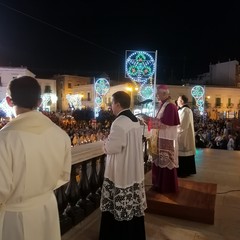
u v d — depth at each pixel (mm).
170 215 3729
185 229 3393
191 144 5844
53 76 47000
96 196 3805
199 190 4254
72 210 3332
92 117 18047
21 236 1556
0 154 1445
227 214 3865
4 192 1454
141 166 2816
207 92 35281
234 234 3293
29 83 1635
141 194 2793
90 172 3807
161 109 4121
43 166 1619
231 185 5203
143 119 4117
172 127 4043
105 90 25109
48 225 1701
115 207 2684
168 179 4074
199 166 6703
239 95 35594
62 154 1759
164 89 4121
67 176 1894
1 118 12602
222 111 35375
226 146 12969
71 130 11500
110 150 2650
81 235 3107
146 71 9750
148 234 3254
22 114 1632
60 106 45125
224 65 38469
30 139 1553
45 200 1703
